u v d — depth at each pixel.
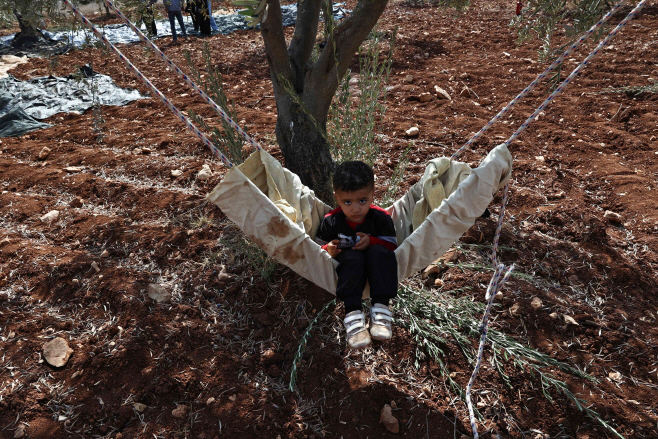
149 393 3.02
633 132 6.46
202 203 4.87
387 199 4.17
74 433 2.83
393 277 2.80
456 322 3.49
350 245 2.98
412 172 5.43
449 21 13.38
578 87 7.97
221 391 3.05
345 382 3.11
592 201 4.95
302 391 3.08
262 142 6.26
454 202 2.71
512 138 2.78
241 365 3.23
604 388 3.03
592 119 6.84
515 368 3.15
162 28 14.84
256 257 3.90
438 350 3.24
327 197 4.19
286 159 4.28
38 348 3.33
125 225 4.60
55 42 13.11
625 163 5.73
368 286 2.94
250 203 2.65
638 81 7.85
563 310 3.55
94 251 4.31
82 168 5.88
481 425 2.87
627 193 5.01
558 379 3.07
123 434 2.82
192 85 2.85
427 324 3.44
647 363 3.18
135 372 3.16
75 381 3.12
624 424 2.84
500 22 12.85
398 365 3.22
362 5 3.80
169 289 3.81
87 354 3.26
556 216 4.51
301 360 3.25
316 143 4.16
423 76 8.97
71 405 2.98
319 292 3.70
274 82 4.14
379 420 2.91
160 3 13.28
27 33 13.06
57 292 3.80
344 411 2.96
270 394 3.05
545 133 6.40
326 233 3.16
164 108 8.00
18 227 4.71
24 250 4.22
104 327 3.48
